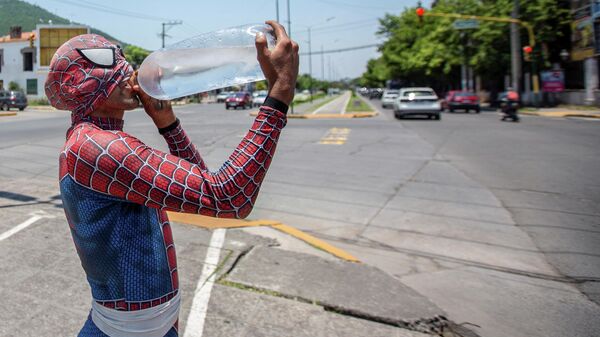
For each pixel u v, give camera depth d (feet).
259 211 18.85
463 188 22.72
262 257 12.91
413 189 22.59
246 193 3.74
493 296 11.39
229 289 10.82
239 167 3.69
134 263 4.16
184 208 3.75
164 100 4.37
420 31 144.77
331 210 19.04
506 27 88.74
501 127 54.54
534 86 88.84
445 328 9.61
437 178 25.18
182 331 9.01
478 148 36.58
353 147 37.65
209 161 30.78
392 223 17.34
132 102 4.28
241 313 9.75
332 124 62.08
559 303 10.98
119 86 4.12
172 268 4.58
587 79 81.61
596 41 77.56
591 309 10.68
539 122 61.41
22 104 107.34
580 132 46.62
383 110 108.68
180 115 88.43
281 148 36.91
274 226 16.20
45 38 126.52
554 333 9.63
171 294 4.53
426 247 14.85
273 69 3.74
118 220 4.05
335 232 16.39
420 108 68.33
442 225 17.02
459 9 98.27
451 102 91.04
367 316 9.79
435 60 121.60
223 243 13.97
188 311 9.77
